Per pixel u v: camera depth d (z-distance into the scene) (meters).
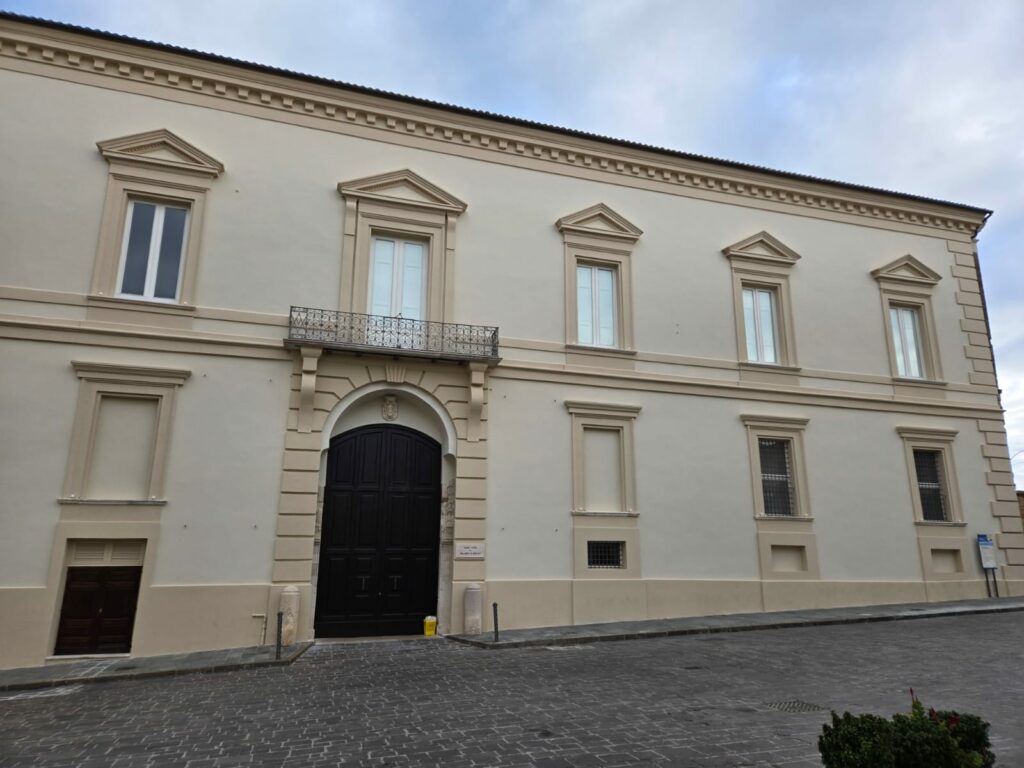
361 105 13.77
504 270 14.20
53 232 11.52
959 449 16.94
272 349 12.26
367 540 12.55
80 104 12.09
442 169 14.26
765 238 16.52
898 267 17.69
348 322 12.75
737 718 6.54
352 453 12.78
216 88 12.95
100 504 10.85
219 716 7.03
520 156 14.91
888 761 3.79
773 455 15.62
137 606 10.73
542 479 13.41
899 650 10.17
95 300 11.47
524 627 12.59
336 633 12.01
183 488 11.30
